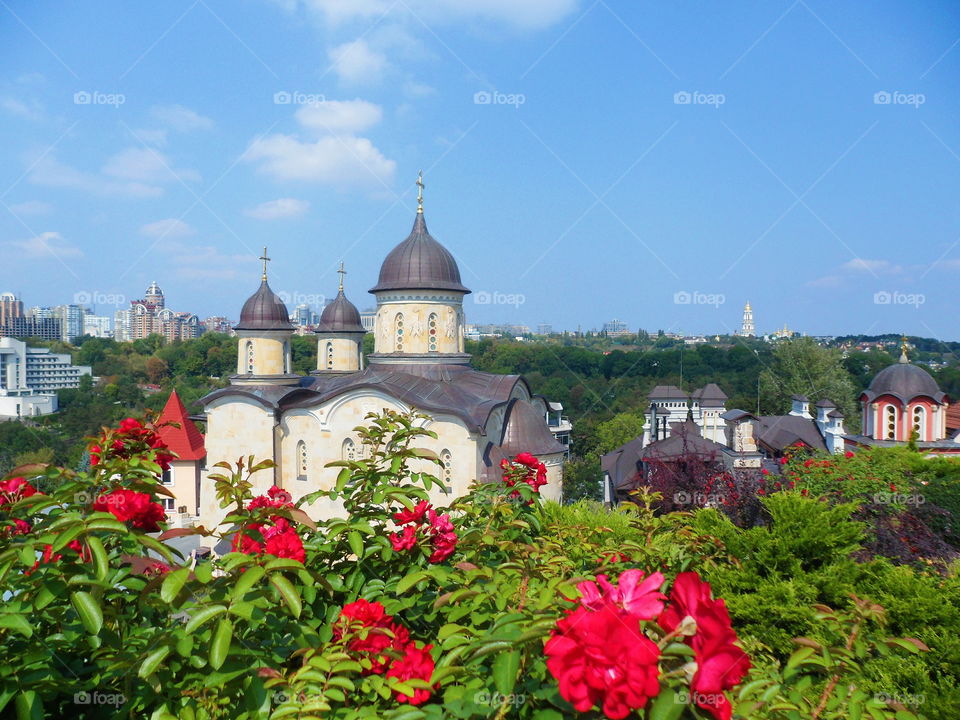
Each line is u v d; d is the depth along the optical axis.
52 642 3.87
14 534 5.09
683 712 2.90
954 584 8.18
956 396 53.25
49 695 3.58
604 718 3.18
